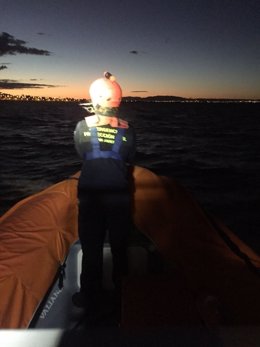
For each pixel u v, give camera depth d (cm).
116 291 297
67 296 310
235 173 2459
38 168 2692
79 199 274
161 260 331
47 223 316
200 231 321
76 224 332
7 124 8400
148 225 318
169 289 275
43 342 117
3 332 121
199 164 2898
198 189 1947
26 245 286
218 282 254
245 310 226
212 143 4659
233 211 1474
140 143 4566
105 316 286
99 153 269
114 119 275
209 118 13038
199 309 232
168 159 3191
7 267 258
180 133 6259
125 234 280
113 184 269
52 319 287
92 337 119
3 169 2639
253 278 259
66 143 4422
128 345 116
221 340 117
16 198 1800
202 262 277
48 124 8644
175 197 367
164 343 117
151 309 254
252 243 1077
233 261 284
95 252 279
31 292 250
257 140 5072
